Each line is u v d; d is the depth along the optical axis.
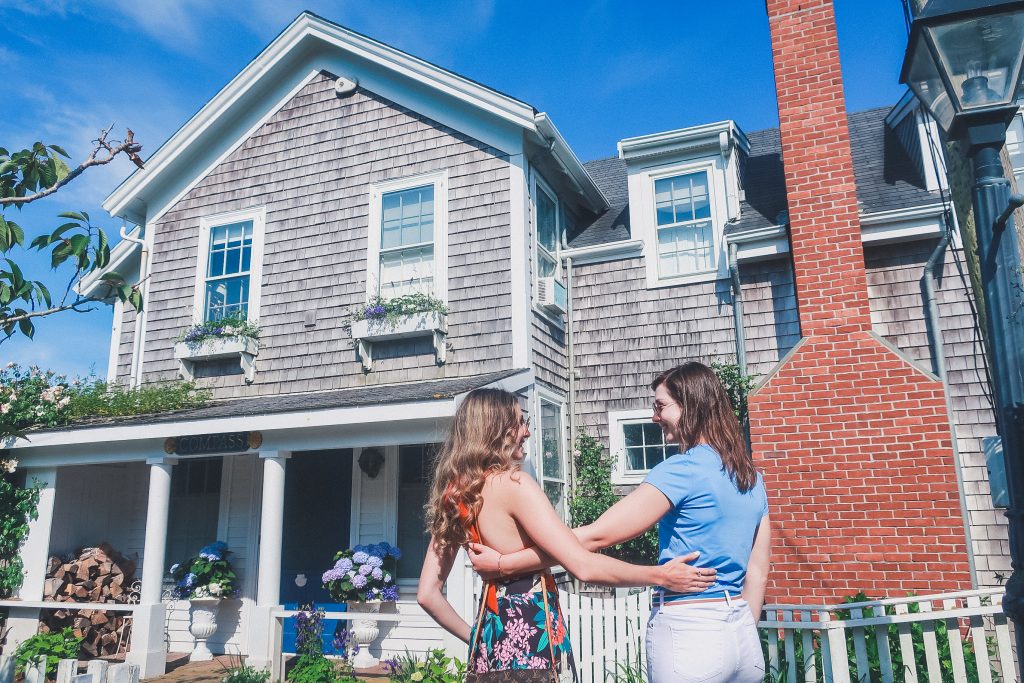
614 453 8.89
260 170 10.00
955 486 5.95
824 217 6.93
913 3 3.86
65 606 7.78
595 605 5.54
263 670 6.77
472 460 2.21
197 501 9.67
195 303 9.85
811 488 6.36
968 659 4.76
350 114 9.64
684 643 2.02
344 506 8.80
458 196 8.79
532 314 8.41
